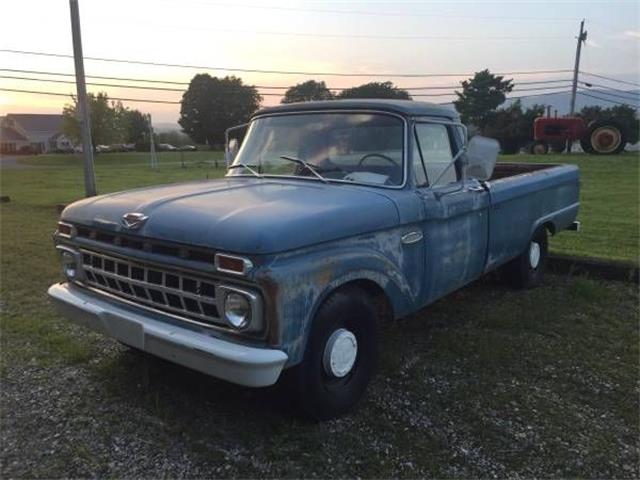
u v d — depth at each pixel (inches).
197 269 118.7
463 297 233.8
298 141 170.2
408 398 149.3
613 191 692.1
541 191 233.8
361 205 136.3
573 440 131.8
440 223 163.9
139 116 3924.7
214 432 132.0
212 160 2193.7
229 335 118.2
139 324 127.7
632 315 216.7
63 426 134.6
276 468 119.6
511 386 157.3
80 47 554.9
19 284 256.4
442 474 118.6
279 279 112.5
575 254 300.8
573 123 1444.4
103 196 155.5
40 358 172.7
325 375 131.0
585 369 169.3
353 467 120.3
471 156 167.9
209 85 3700.8
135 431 132.5
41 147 4128.9
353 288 137.3
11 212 510.6
